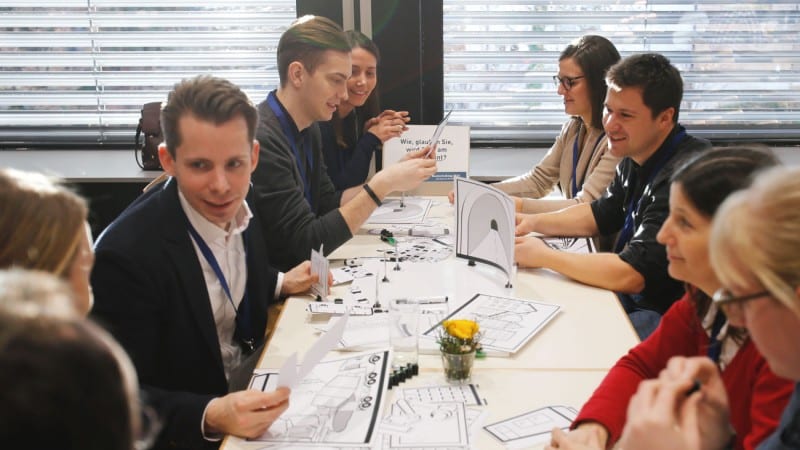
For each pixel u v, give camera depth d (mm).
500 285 2107
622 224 2652
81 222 977
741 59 3814
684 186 1281
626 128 2293
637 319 2139
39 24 3857
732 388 1281
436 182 3111
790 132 3918
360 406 1462
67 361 481
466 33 3844
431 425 1401
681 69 3850
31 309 501
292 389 1532
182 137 1606
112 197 3645
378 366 1598
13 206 915
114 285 1588
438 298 1996
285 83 2438
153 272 1618
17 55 3900
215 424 1405
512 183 3338
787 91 3855
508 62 3893
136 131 3824
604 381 1482
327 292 2027
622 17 3797
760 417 1184
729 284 872
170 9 3842
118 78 3943
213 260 1754
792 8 3721
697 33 3791
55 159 3836
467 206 2262
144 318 1614
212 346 1692
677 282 2150
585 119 3045
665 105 2248
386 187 2381
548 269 2252
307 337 1808
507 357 1682
